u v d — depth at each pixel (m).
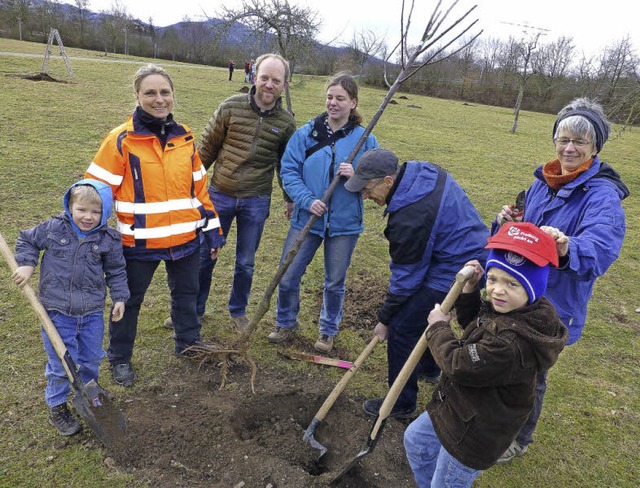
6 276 4.44
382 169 2.75
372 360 3.97
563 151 2.56
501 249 1.99
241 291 4.09
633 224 8.90
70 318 2.80
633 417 3.64
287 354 3.87
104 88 17.64
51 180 7.11
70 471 2.65
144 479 2.65
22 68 21.06
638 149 19.86
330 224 3.65
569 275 2.38
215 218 3.46
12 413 2.97
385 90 38.59
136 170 2.97
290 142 3.68
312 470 2.91
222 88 23.34
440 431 2.24
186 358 3.67
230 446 2.90
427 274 2.96
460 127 21.12
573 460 3.18
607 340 4.75
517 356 1.93
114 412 2.87
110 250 2.87
